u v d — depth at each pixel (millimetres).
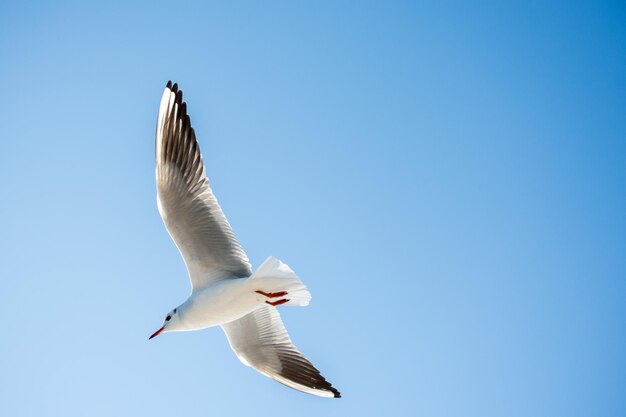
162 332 8914
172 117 9258
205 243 9016
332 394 10109
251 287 8438
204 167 9109
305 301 8492
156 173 9062
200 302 8695
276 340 10023
